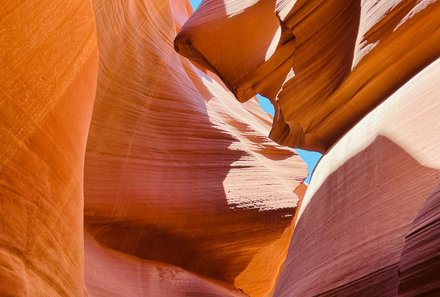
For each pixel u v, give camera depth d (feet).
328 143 24.40
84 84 15.06
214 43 35.91
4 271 10.58
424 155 15.03
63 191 13.93
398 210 14.84
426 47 18.45
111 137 37.19
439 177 13.96
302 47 24.36
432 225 11.46
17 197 11.75
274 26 34.81
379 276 14.07
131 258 34.83
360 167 17.97
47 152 13.10
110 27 34.94
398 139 16.51
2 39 11.27
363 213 16.38
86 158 35.40
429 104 16.03
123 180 36.63
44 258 12.53
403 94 17.90
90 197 35.09
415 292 11.21
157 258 37.52
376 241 15.05
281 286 20.47
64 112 13.97
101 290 25.81
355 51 21.13
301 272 18.75
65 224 14.02
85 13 14.16
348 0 23.02
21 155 12.09
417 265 11.36
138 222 36.55
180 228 38.29
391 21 19.38
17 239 11.45
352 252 15.89
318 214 19.79
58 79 13.38
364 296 14.33
